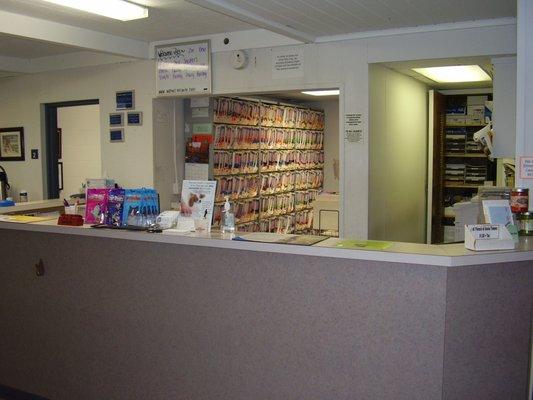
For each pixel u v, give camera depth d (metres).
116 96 5.68
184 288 2.87
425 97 6.22
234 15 3.75
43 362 3.41
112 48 5.04
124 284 3.06
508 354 2.41
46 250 3.32
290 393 2.63
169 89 5.26
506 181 4.67
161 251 2.92
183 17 4.40
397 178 5.38
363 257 2.36
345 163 4.61
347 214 4.64
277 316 2.63
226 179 5.79
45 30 4.49
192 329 2.87
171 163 5.66
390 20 4.08
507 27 4.00
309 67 4.67
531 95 2.92
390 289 2.38
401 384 2.39
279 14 3.89
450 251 2.33
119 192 3.21
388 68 4.91
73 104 6.24
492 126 4.34
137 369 3.06
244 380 2.75
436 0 3.56
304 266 2.55
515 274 2.39
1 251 3.53
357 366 2.48
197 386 2.88
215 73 5.07
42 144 6.45
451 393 2.34
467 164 6.49
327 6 3.69
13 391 3.57
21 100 6.57
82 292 3.21
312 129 7.77
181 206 3.01
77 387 3.29
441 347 2.31
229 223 2.93
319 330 2.54
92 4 3.74
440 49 4.21
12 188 6.75
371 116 4.58
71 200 5.26
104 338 3.16
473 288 2.33
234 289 2.73
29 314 3.44
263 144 6.51
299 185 7.45
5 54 6.02
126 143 5.64
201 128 5.62
